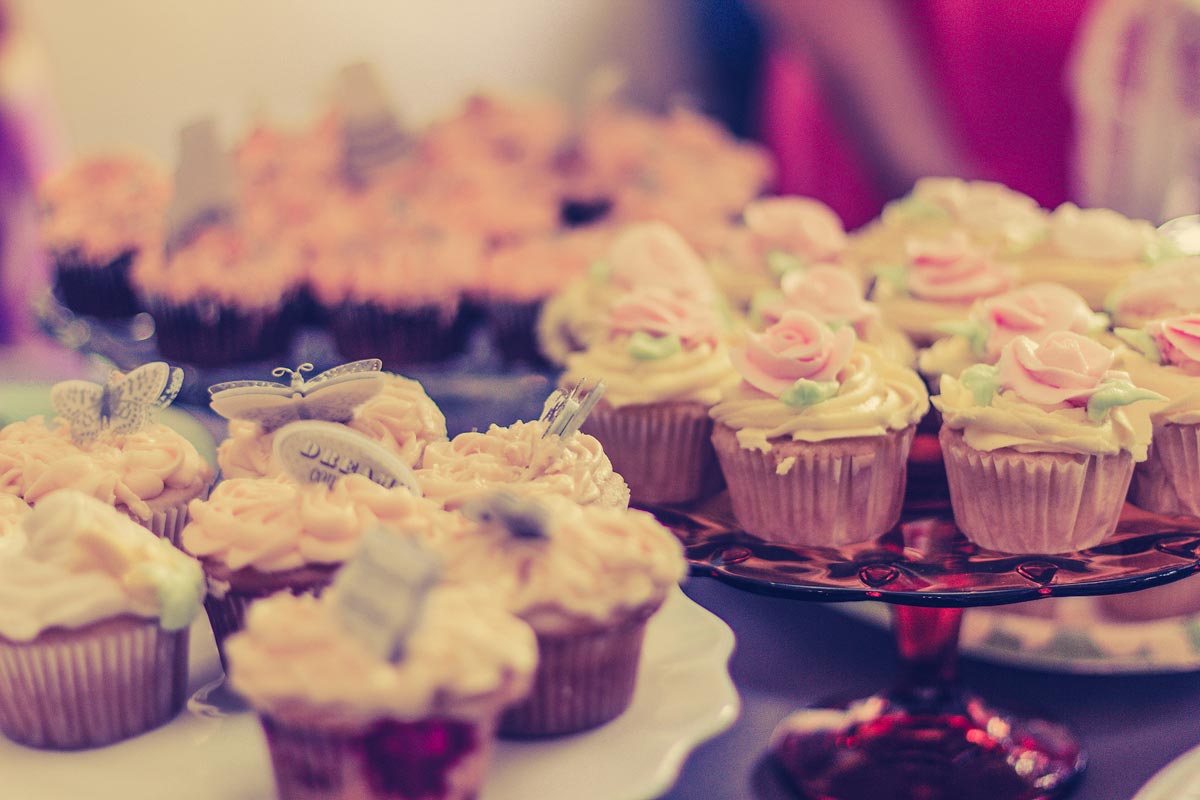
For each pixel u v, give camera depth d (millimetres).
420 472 816
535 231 1314
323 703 695
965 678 863
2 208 1481
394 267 1189
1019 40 1300
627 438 893
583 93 2418
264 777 749
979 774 798
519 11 2525
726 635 798
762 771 810
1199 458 852
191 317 1155
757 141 2096
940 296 951
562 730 754
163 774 753
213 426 980
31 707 764
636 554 755
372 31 2516
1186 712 836
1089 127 1336
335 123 1435
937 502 895
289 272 1206
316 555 784
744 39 2309
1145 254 956
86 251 1280
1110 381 836
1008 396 845
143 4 2373
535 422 840
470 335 1310
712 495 911
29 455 845
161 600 766
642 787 727
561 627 741
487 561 754
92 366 1140
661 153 1477
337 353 1229
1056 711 842
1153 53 1288
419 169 1415
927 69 1298
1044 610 879
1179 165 1328
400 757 704
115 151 1406
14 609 758
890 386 877
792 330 872
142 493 843
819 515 844
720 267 1064
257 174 1346
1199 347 857
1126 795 793
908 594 784
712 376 894
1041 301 885
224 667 813
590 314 1001
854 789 790
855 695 846
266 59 2473
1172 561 814
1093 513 832
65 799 742
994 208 1021
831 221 1047
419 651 699
